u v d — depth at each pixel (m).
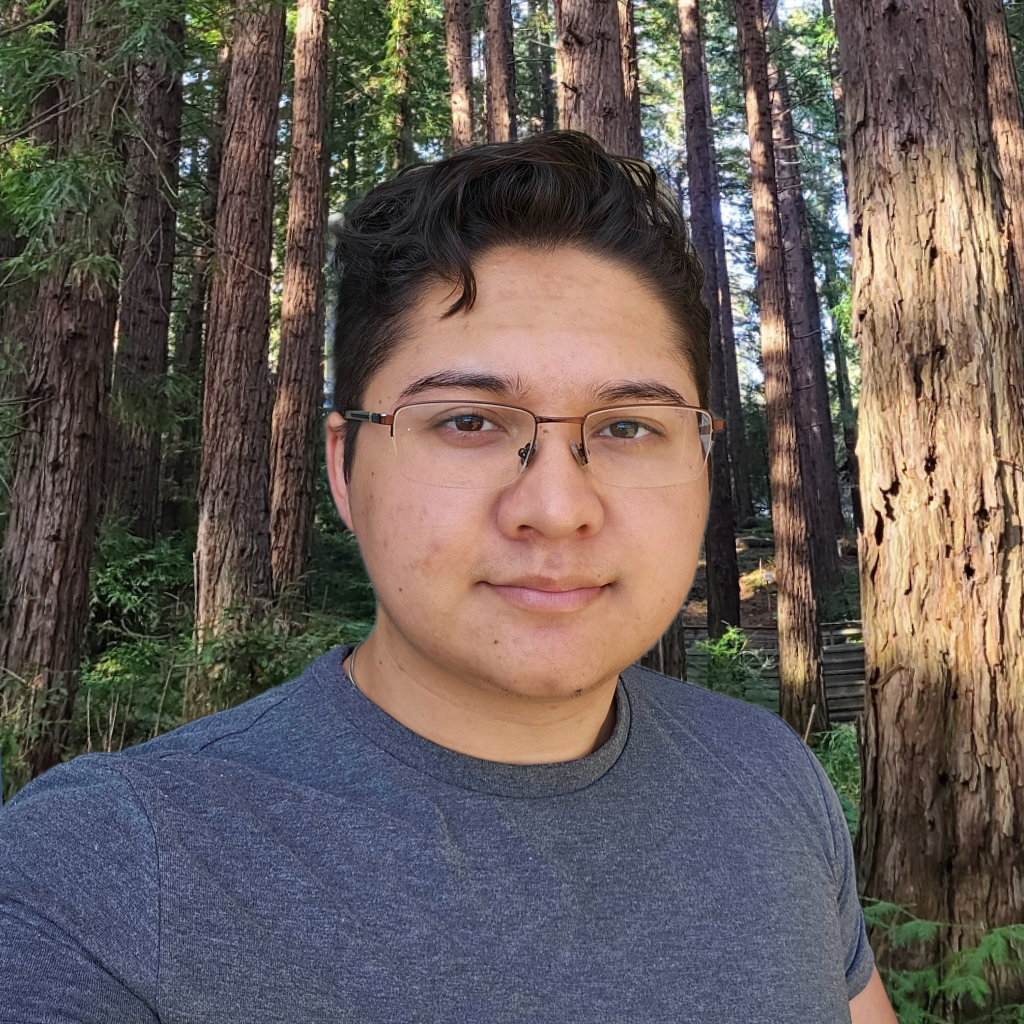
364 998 0.65
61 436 4.21
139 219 7.92
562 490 0.72
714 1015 0.75
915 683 2.40
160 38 4.25
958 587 2.37
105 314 4.32
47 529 4.17
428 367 0.76
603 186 0.83
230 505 6.50
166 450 10.85
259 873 0.68
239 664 5.49
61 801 0.69
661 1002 0.73
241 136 6.90
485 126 13.68
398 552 0.76
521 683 0.73
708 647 10.09
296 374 8.58
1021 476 2.38
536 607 0.73
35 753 4.03
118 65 4.26
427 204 0.79
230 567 6.39
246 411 6.64
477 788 0.77
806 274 17.89
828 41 12.11
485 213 0.79
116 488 9.23
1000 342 2.41
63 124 4.21
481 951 0.69
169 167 7.75
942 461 2.40
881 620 2.51
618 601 0.76
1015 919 2.22
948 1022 2.15
